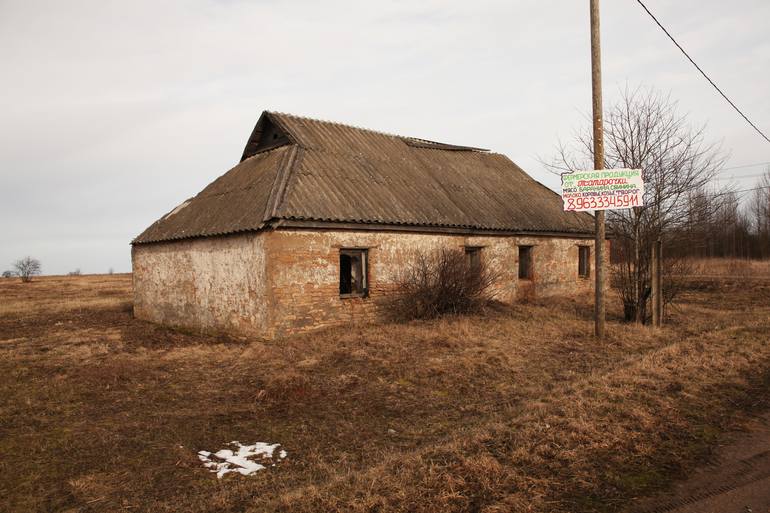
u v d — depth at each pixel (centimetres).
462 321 1203
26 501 427
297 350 985
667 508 373
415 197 1469
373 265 1277
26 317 1805
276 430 583
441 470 431
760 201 5028
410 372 802
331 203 1220
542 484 409
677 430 521
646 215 1298
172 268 1446
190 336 1243
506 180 2039
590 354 909
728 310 1547
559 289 1897
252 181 1364
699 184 1347
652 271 1203
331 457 502
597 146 995
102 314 1828
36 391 767
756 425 534
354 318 1233
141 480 462
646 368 745
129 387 779
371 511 373
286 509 382
